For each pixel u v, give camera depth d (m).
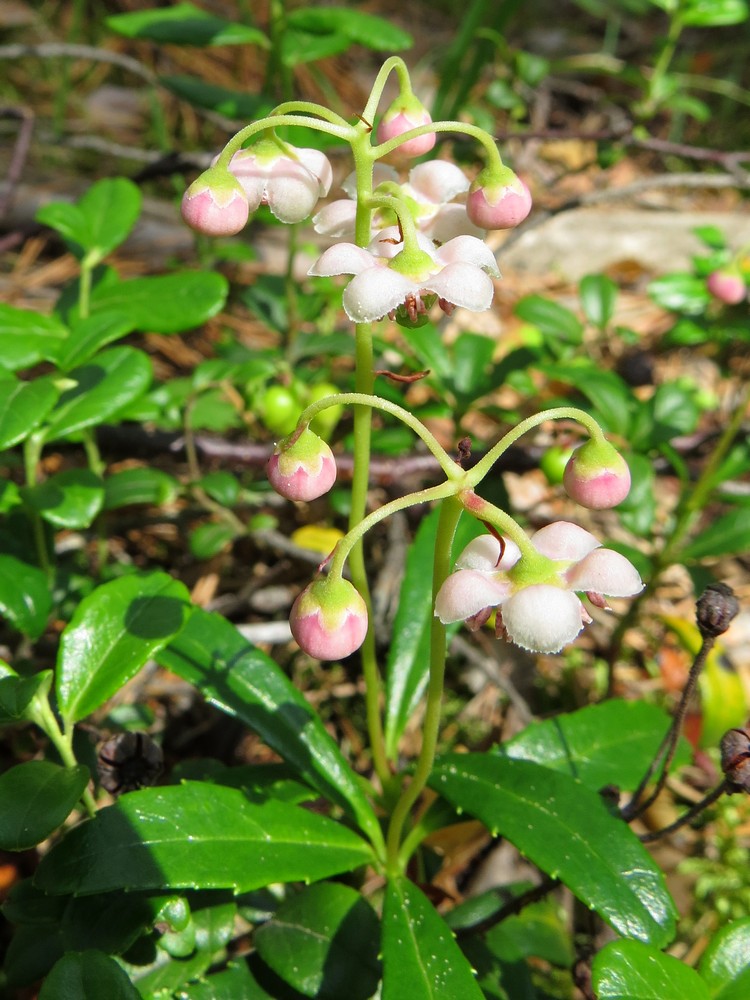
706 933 0.10
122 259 0.17
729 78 0.24
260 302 0.14
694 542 0.11
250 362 0.11
